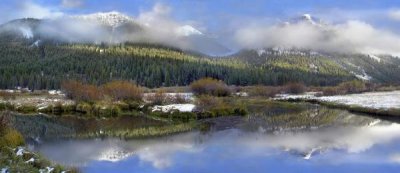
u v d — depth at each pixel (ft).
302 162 105.19
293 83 447.83
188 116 209.87
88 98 251.80
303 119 208.03
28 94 338.34
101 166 98.99
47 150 119.34
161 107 230.07
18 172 65.62
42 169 71.61
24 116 209.15
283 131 165.27
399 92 430.61
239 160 107.55
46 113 227.61
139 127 176.14
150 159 108.68
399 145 130.21
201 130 167.94
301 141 139.03
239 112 229.04
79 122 191.72
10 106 244.01
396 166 100.78
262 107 275.80
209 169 97.40
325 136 150.71
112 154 114.93
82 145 129.80
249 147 127.44
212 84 335.88
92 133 157.69
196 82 335.06
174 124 187.32
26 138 142.61
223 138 146.20
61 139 142.00
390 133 157.69
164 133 159.33
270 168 98.84
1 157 75.46
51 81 496.23
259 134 156.87
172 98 259.39
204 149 124.06
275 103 306.96
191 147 127.85
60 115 219.20
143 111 237.25
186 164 102.47
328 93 423.64
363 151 120.06
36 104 246.47
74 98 262.47
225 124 187.62
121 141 139.44
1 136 97.19
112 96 259.80
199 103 231.50
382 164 103.14
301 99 334.65
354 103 275.59
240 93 394.73
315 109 261.85
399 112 217.15
